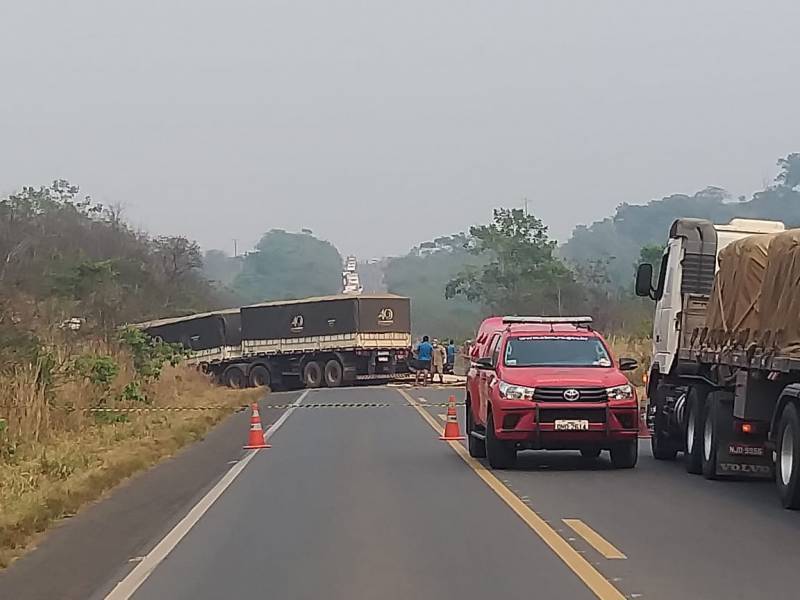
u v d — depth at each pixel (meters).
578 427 18.16
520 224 79.44
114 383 28.86
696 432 17.77
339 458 20.72
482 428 20.31
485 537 12.37
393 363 51.31
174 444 22.62
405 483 17.03
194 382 42.19
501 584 10.05
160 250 77.94
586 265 89.12
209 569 10.93
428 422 29.22
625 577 10.27
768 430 15.77
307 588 10.06
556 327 20.38
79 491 15.34
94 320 35.75
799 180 109.19
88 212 74.44
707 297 19.48
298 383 52.25
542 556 11.27
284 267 135.25
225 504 15.11
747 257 15.96
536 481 17.16
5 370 22.31
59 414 22.89
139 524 13.55
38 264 43.69
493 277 79.50
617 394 18.34
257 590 10.02
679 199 120.50
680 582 10.05
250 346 52.88
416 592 9.82
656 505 14.60
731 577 10.25
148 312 63.44
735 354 16.05
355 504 14.95
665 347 19.97
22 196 71.06
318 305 51.62
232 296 109.00
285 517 13.95
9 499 14.33
